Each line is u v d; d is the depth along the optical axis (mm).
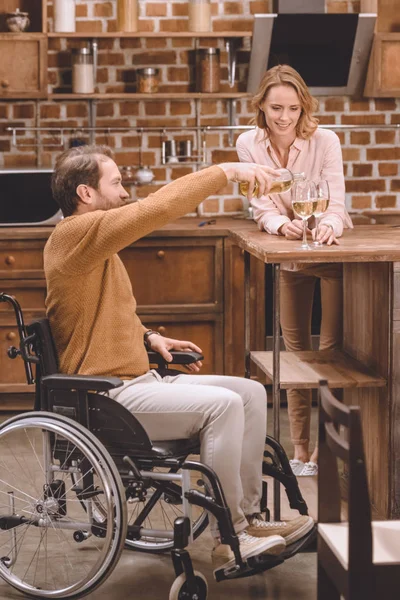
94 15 6500
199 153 6660
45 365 3652
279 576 3801
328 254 3842
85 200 3693
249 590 3674
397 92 6336
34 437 5707
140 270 5938
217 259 5957
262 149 4633
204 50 6344
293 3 6273
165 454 3428
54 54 6531
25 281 5895
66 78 6562
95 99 6547
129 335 3730
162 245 5906
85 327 3645
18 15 6125
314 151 4602
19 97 6109
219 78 6414
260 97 4480
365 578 2432
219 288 5984
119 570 3873
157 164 6703
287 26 6227
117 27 6332
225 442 3457
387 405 4184
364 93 6555
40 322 3637
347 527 2646
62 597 3545
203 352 6062
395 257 3875
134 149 6664
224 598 3600
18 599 3619
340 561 2543
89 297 3635
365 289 4434
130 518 4371
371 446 4473
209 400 3480
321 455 2748
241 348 6070
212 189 3621
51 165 6629
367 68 6461
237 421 3482
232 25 6570
